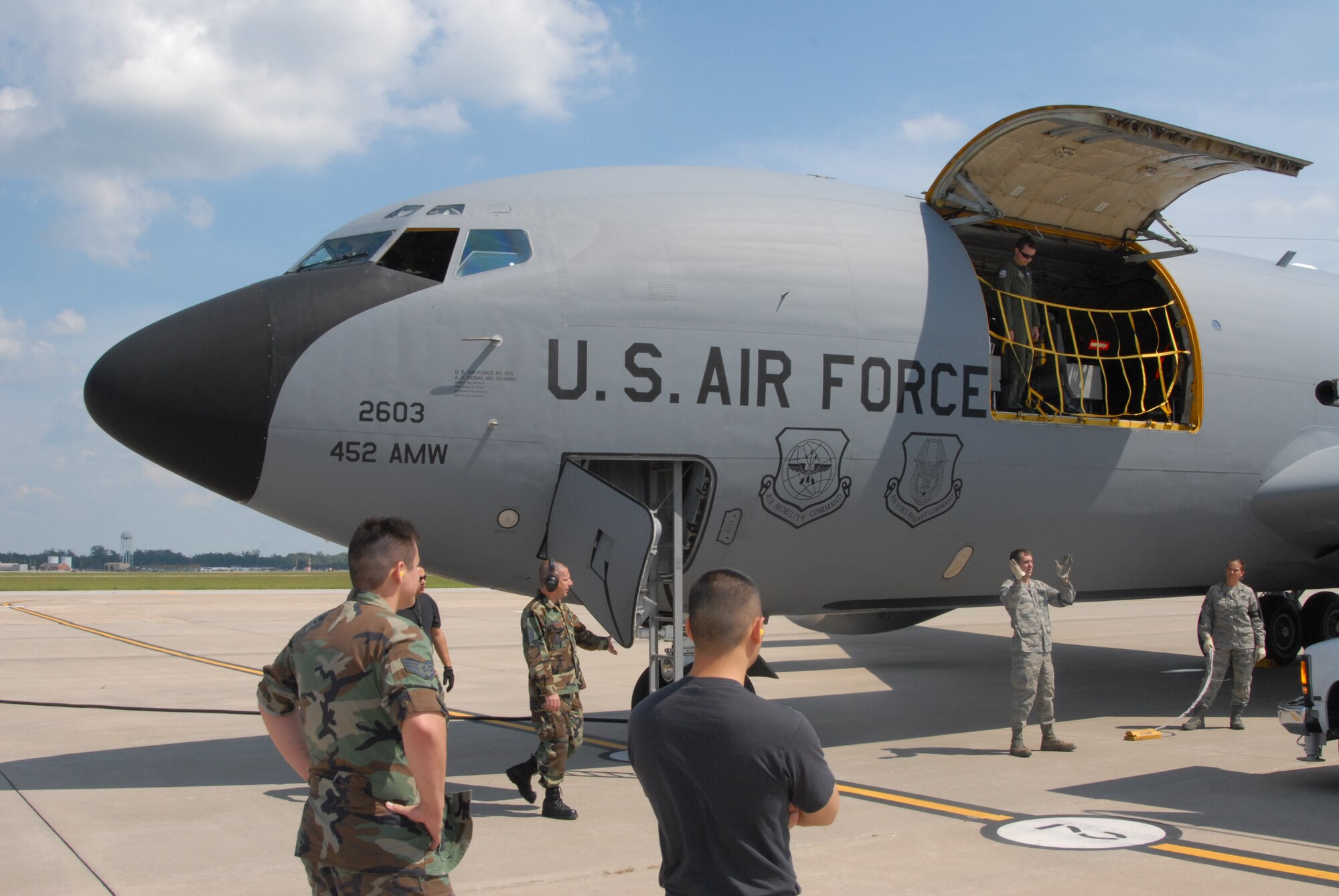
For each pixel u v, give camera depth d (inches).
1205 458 429.1
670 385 335.0
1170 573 452.4
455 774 328.5
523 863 229.8
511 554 339.9
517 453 323.6
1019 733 347.3
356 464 312.7
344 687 124.6
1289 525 450.3
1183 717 409.1
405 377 315.6
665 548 348.8
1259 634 395.2
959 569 394.0
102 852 240.8
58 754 360.5
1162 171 399.2
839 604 391.9
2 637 826.8
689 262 344.2
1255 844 241.8
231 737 393.7
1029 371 405.1
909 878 216.7
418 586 140.9
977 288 385.4
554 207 346.9
